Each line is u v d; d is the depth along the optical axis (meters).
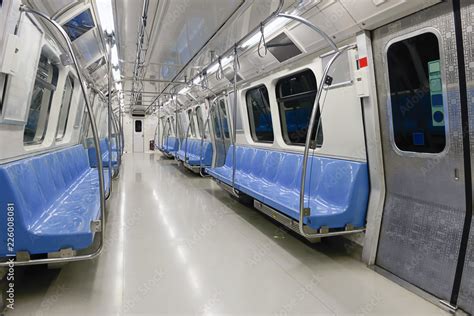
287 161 4.29
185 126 10.86
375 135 2.75
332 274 2.67
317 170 3.51
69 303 2.19
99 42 4.30
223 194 6.13
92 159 7.14
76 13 3.02
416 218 2.45
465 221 2.11
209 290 2.39
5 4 1.91
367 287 2.44
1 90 2.16
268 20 2.78
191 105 9.46
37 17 2.54
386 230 2.72
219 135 7.32
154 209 4.91
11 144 2.48
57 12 2.80
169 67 5.84
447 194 2.22
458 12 2.02
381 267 2.73
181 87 8.29
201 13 3.18
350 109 3.01
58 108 3.86
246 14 3.14
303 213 2.66
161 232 3.79
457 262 2.11
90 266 2.81
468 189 2.08
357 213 2.91
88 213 2.73
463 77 2.04
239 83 5.59
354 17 2.60
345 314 2.07
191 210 4.87
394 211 2.67
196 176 8.56
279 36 3.54
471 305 1.99
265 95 5.22
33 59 2.63
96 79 6.46
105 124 10.70
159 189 6.60
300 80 4.11
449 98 2.14
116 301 2.22
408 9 2.26
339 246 3.30
